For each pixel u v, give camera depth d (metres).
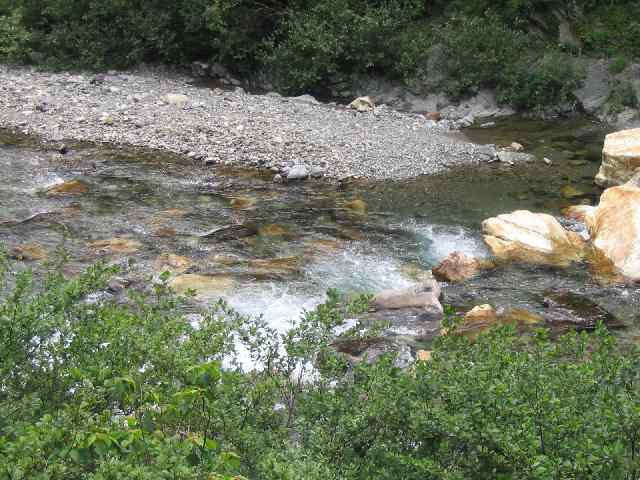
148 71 23.08
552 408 4.63
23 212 12.78
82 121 17.64
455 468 4.61
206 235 12.22
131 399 4.81
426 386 4.95
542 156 16.88
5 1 23.86
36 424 4.37
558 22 21.86
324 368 5.75
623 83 20.05
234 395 5.12
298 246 11.98
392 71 21.95
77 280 6.07
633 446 4.53
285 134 17.20
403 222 13.08
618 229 11.97
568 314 10.11
